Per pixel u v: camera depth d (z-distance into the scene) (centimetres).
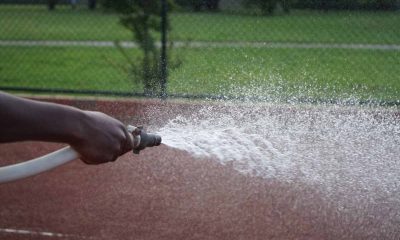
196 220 1294
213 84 2178
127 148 329
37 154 1786
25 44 3756
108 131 309
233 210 1313
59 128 283
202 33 2744
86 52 3466
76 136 292
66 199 1408
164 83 2227
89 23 4150
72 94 2328
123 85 2481
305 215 1266
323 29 2639
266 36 2703
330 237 1198
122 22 2345
